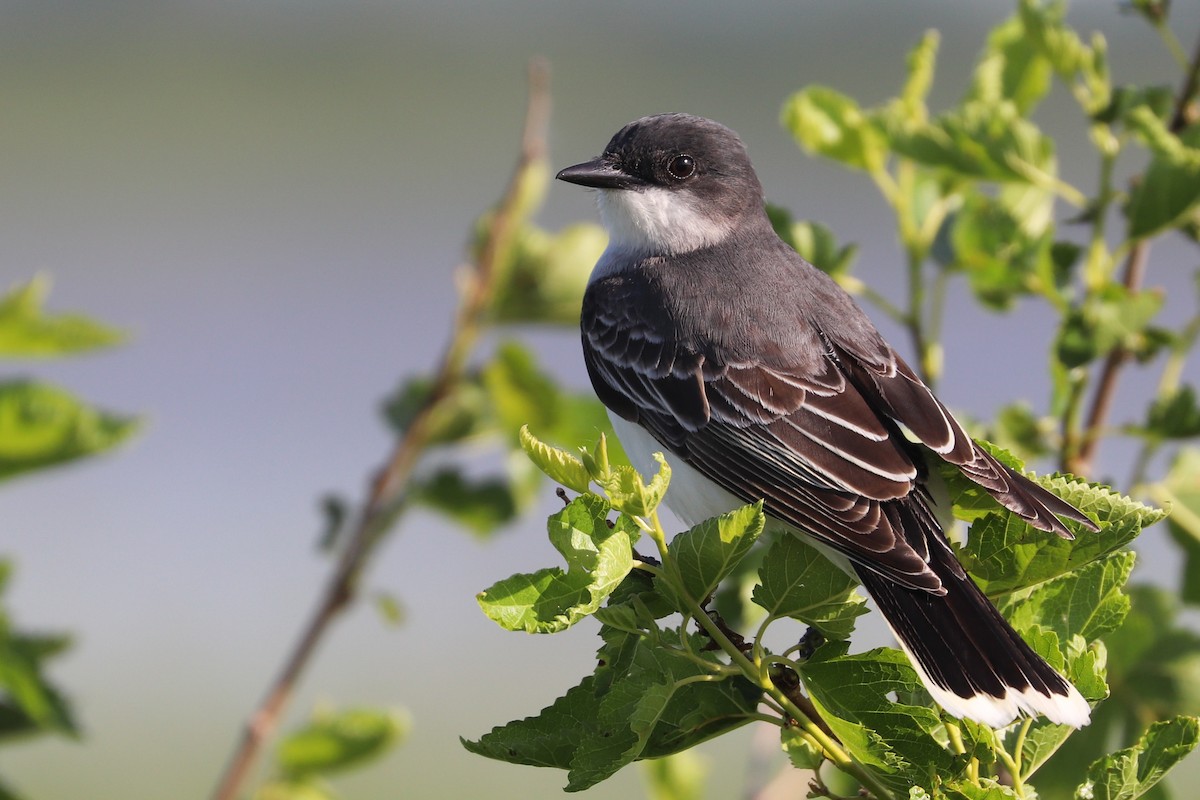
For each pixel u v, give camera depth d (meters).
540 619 6.47
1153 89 10.47
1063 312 10.37
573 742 7.09
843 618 7.05
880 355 10.07
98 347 7.36
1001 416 10.34
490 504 10.02
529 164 9.97
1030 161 10.32
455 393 10.05
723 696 7.24
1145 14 10.63
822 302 10.49
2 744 7.50
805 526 9.17
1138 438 10.23
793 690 7.38
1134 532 7.64
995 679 7.47
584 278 10.02
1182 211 10.04
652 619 6.90
